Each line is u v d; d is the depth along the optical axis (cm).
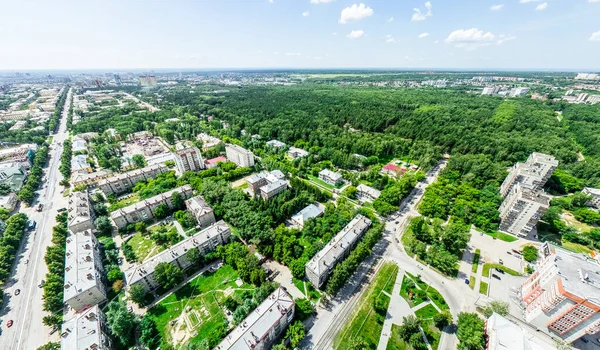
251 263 11531
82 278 10625
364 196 18675
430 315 10219
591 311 8119
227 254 12512
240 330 8588
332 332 9556
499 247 13838
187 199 17800
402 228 15338
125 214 14975
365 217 14812
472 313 9606
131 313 9806
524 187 15050
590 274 9012
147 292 11106
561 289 8569
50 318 9681
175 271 11200
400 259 13038
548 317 9238
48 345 8525
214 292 11188
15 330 9894
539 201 13425
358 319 10019
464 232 13325
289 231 14538
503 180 19775
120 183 19388
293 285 11525
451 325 9838
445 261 12019
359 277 11962
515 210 14238
